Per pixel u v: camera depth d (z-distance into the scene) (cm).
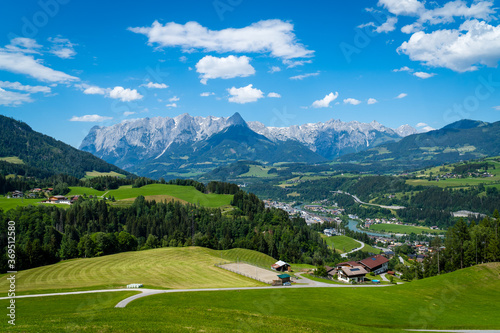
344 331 4766
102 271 10494
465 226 11788
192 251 14362
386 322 5884
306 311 6300
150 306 5719
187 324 4444
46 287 8231
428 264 12338
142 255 13162
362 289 8694
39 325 4238
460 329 5569
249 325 4603
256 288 8794
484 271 9206
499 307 7038
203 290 8169
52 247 12538
